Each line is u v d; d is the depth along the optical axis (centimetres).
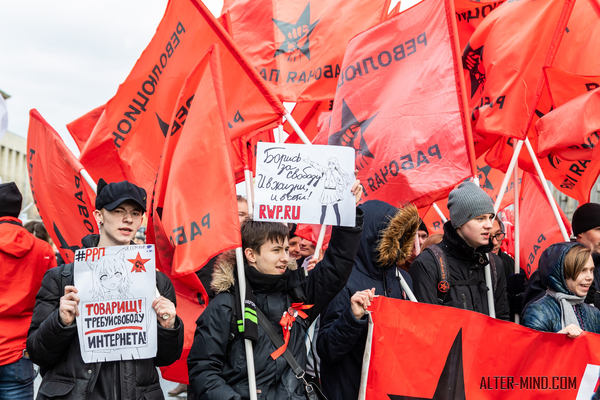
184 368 360
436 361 298
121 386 252
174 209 296
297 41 512
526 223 544
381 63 402
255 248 277
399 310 294
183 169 299
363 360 285
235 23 534
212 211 282
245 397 253
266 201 296
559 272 332
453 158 357
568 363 311
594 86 388
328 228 411
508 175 393
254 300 267
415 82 381
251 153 518
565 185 464
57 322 239
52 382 251
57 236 433
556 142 392
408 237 320
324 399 269
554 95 401
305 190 297
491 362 305
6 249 386
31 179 450
